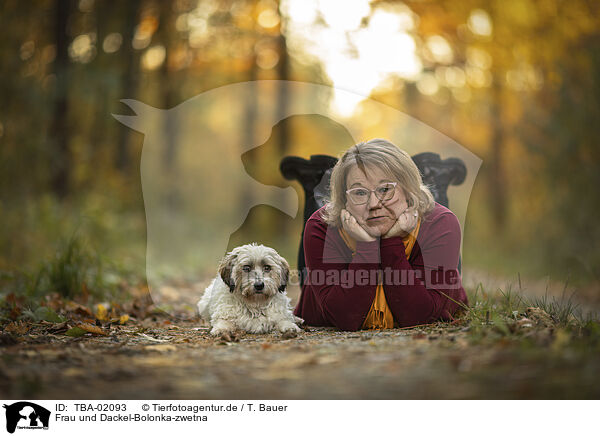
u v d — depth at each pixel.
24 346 4.30
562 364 3.16
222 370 3.49
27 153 12.73
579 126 13.00
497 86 18.67
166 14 18.12
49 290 7.52
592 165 12.97
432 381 3.07
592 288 10.55
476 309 5.12
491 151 19.09
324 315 5.31
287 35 15.01
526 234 15.37
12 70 12.71
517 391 2.84
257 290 4.92
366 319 5.09
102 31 16.59
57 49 14.71
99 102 15.94
